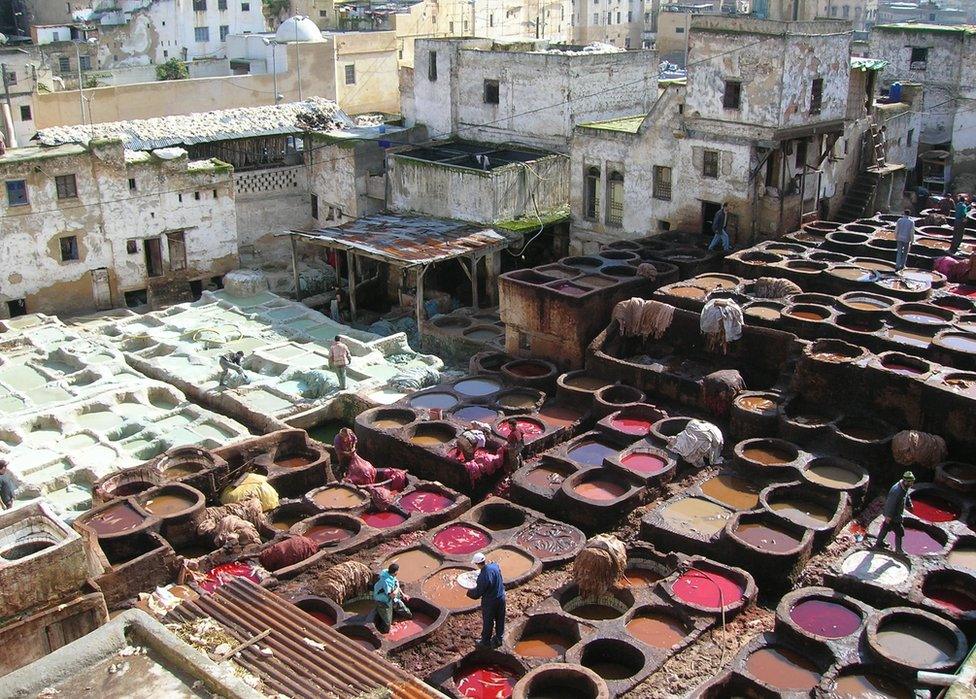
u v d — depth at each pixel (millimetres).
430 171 39031
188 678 10531
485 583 17594
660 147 35094
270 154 43094
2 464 24203
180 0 61469
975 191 44375
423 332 34812
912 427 23703
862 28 74000
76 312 37094
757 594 19594
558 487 23344
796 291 28969
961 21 74812
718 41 32250
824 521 21312
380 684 12586
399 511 23062
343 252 41406
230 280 38062
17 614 17844
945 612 18078
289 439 26172
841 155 36500
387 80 59562
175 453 25031
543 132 40562
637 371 27453
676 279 31297
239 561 21375
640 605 18938
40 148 36656
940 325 26031
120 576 20203
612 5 79562
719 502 22328
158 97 49062
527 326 30344
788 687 16797
